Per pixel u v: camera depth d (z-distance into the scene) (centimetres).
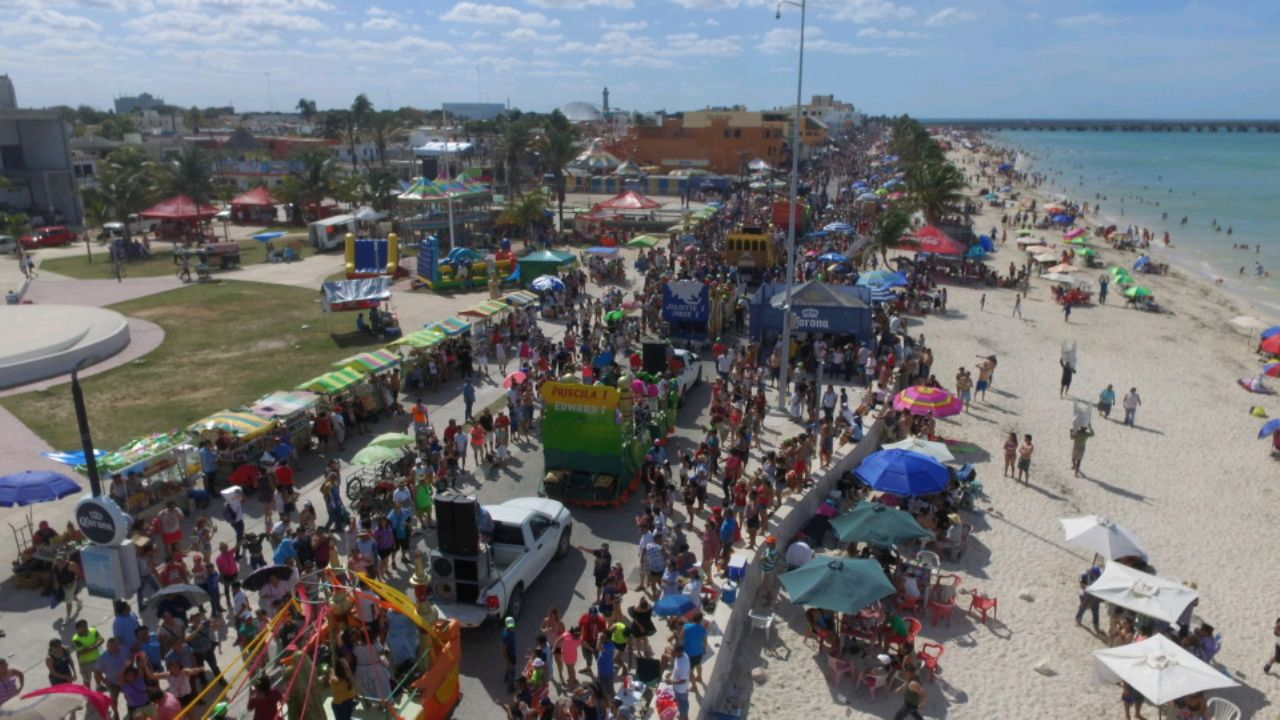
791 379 3198
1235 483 2617
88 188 7138
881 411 2842
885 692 1577
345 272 5147
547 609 1667
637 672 1430
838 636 1662
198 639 1356
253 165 9731
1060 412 3209
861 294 3644
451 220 5588
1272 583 2045
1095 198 12131
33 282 5122
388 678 1230
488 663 1502
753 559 1811
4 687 1180
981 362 3750
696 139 11994
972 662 1695
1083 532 1917
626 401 2155
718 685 1515
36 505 2080
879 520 1872
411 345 2980
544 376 2875
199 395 2936
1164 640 1512
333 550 1689
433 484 2095
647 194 10219
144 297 4638
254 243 6700
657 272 4778
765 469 2164
